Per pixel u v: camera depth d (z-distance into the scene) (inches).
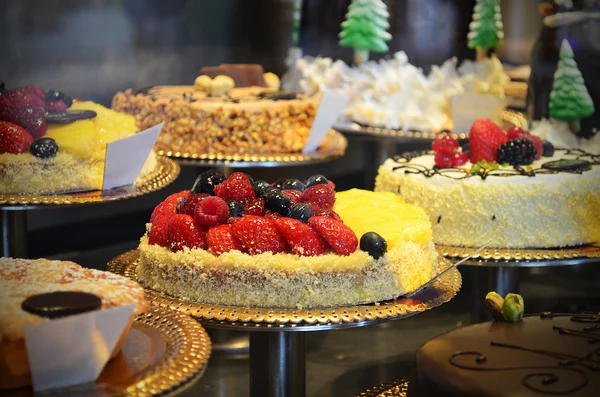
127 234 52.7
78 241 51.0
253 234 34.0
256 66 57.9
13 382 27.8
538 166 42.1
